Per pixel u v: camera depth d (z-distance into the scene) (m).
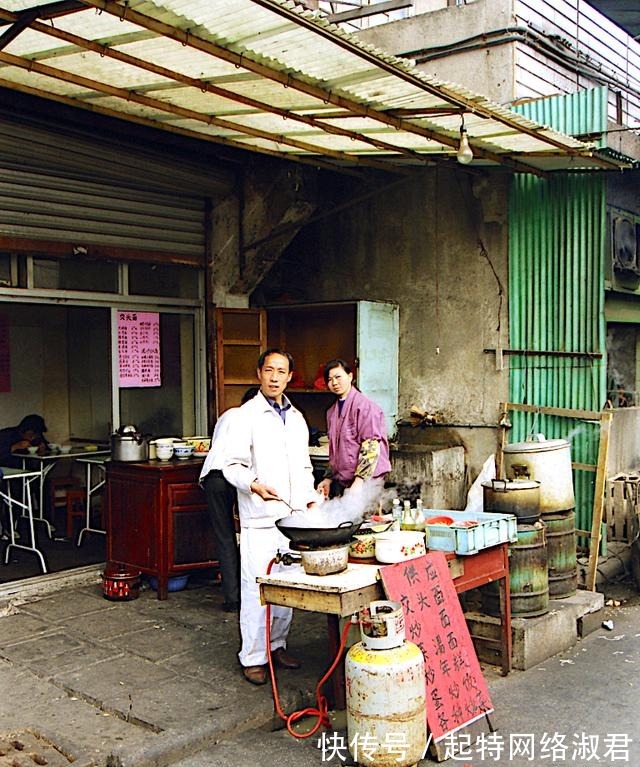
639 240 7.73
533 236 6.86
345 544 4.01
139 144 6.39
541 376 6.86
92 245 6.35
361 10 7.12
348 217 7.90
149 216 6.77
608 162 6.25
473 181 7.05
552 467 5.61
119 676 4.52
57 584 6.21
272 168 7.05
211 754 3.83
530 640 4.95
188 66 4.20
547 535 5.56
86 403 8.15
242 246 7.29
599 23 8.45
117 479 6.18
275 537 4.45
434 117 4.99
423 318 7.47
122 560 6.16
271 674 4.12
